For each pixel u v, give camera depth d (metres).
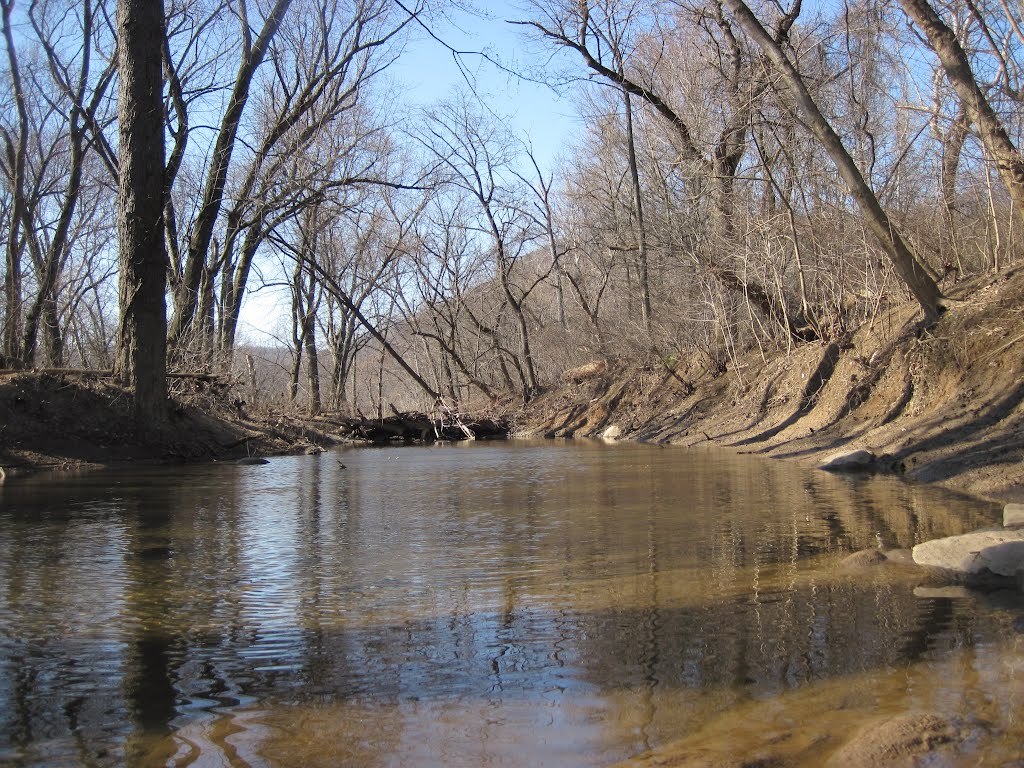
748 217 17.75
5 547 6.05
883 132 17.06
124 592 4.71
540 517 7.35
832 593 4.53
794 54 16.72
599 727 2.87
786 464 11.94
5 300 17.62
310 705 3.09
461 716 2.98
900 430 11.44
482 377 36.91
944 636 3.73
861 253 15.86
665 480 10.18
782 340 18.62
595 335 28.77
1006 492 7.84
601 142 29.83
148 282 13.52
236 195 20.14
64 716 3.00
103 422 13.05
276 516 7.55
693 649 3.63
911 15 10.07
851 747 2.62
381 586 4.82
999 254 14.34
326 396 37.25
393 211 31.23
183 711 3.04
